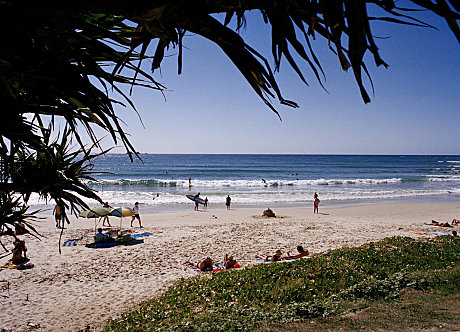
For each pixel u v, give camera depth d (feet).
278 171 264.52
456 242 40.98
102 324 23.54
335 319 19.21
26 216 7.17
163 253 41.70
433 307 19.89
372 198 114.52
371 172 266.77
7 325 23.53
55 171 6.62
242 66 4.39
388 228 59.77
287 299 23.44
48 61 4.87
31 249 42.63
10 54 4.64
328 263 30.78
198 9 3.85
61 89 5.26
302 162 418.10
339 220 69.51
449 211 84.94
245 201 105.91
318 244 46.75
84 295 28.86
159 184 158.51
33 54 4.77
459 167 334.03
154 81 5.69
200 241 48.01
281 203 102.53
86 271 34.88
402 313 19.26
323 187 153.17
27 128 5.86
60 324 23.66
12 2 4.33
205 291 26.22
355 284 25.39
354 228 59.26
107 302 27.40
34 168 6.50
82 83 5.03
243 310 21.68
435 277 25.20
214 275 30.60
